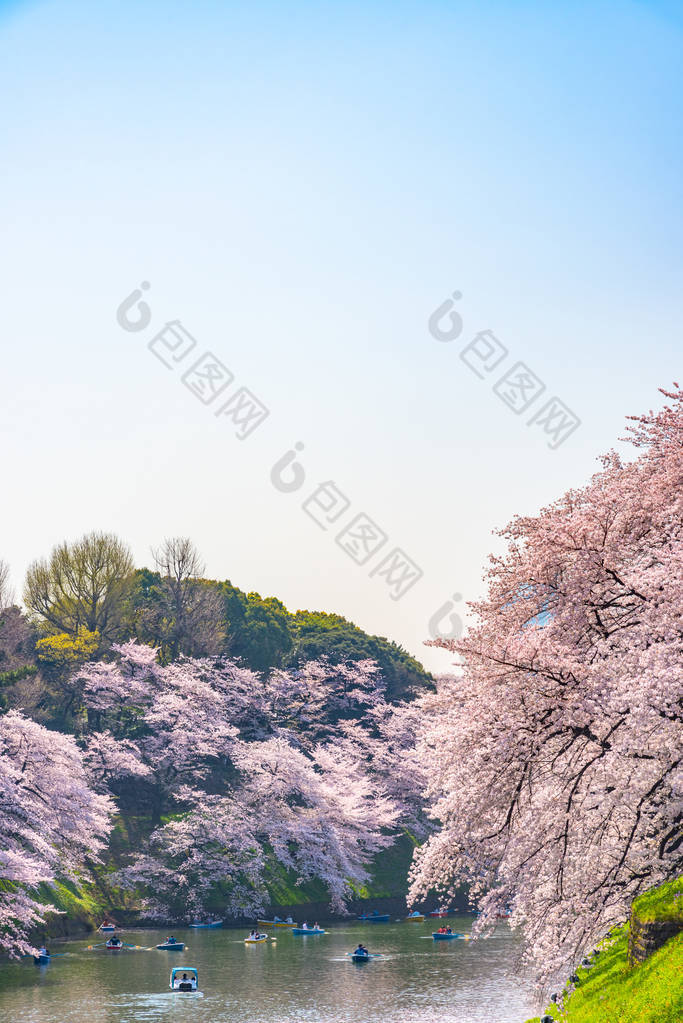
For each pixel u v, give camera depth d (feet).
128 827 252.42
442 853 73.36
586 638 68.74
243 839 237.86
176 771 270.46
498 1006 132.05
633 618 68.13
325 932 212.02
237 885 231.91
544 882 71.51
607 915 74.54
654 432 76.07
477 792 69.05
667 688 55.06
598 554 65.92
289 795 271.49
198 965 164.66
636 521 69.31
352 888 261.44
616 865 69.92
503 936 203.72
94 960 168.04
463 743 68.28
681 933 58.18
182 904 223.92
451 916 249.14
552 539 67.46
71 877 212.02
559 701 65.00
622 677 59.67
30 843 183.01
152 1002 134.31
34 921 184.03
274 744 268.21
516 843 70.28
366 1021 123.54
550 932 71.67
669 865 67.00
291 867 251.60
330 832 258.37
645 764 65.10
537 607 71.10
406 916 251.19
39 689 278.46
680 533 65.92
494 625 70.74
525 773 68.74
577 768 69.62
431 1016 126.31
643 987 55.26
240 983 149.07
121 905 217.77
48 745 198.18
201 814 245.24
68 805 196.95
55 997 136.56
